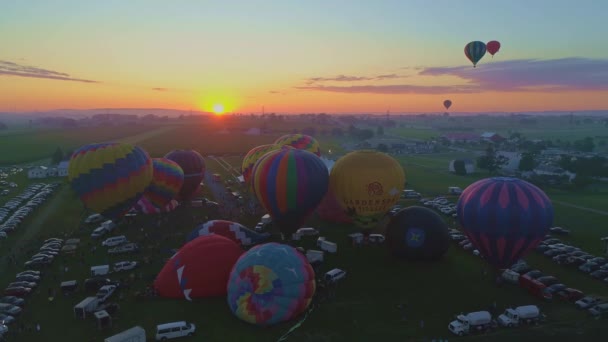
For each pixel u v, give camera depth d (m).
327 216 53.72
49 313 31.59
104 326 29.33
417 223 40.69
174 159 62.44
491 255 36.78
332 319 30.75
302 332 29.03
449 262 41.28
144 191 51.69
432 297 34.25
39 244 46.28
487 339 28.42
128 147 49.78
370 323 30.30
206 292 33.94
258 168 44.41
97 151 47.72
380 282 36.84
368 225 45.88
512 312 30.50
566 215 59.81
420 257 40.59
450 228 52.91
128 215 55.50
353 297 34.12
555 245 44.78
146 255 42.88
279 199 42.75
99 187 47.25
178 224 53.50
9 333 28.72
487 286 36.28
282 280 30.28
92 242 46.94
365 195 43.56
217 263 34.72
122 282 36.34
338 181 45.12
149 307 32.50
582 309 32.53
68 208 62.75
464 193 38.75
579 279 37.94
